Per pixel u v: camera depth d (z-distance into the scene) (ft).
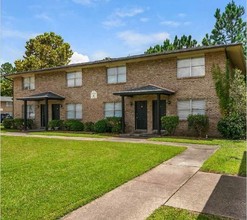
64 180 19.01
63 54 136.67
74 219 12.87
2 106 150.00
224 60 48.06
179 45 94.68
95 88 64.80
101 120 59.47
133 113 58.18
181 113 52.39
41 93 73.67
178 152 30.91
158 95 50.47
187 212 13.65
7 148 35.29
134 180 19.61
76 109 68.33
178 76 53.01
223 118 46.06
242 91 45.93
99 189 16.99
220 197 15.99
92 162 25.20
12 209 13.75
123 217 13.09
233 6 90.84
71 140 44.11
